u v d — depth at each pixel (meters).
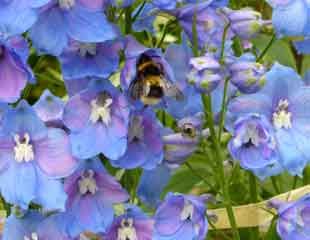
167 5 0.68
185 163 0.73
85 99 0.66
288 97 0.70
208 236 0.77
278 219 0.69
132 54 0.64
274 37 0.72
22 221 0.67
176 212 0.67
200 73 0.64
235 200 0.76
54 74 0.93
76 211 0.67
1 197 0.74
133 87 0.65
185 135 0.69
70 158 0.66
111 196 0.68
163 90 0.65
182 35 0.72
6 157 0.66
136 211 0.68
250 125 0.65
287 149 0.69
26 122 0.65
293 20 0.68
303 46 0.76
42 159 0.66
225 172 0.76
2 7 0.63
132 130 0.67
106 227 0.67
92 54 0.66
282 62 0.82
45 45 0.64
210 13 0.70
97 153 0.65
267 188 0.81
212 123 0.66
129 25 0.69
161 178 0.73
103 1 0.65
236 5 0.78
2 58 0.64
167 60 0.70
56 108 0.67
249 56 0.70
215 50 0.69
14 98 0.64
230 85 0.70
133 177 0.73
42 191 0.65
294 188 0.77
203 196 0.68
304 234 0.69
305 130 0.70
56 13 0.65
